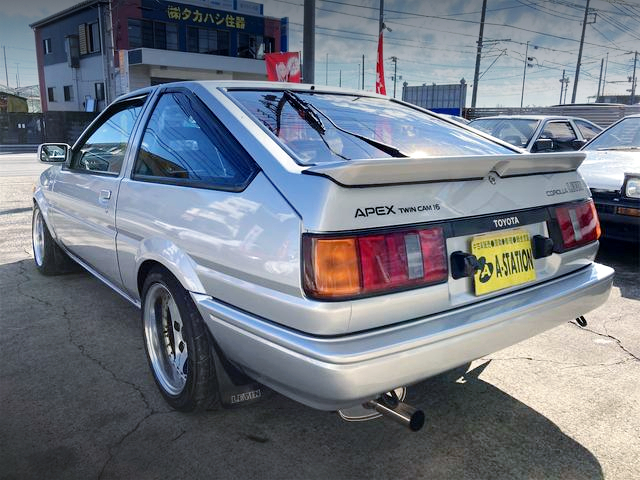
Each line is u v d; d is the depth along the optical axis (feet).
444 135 9.69
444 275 6.61
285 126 7.91
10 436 7.90
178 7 112.47
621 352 10.87
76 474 7.11
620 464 7.44
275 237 6.25
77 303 13.43
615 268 16.80
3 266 16.72
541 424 8.38
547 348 11.07
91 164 12.08
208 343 7.79
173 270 7.86
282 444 7.84
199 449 7.68
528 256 7.73
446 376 9.91
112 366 10.13
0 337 11.36
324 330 5.88
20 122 108.88
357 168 5.78
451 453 7.66
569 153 8.10
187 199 7.83
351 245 5.93
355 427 8.30
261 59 127.03
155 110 9.61
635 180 15.72
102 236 10.71
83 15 117.29
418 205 6.47
